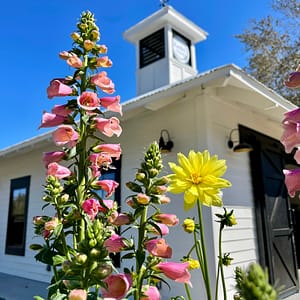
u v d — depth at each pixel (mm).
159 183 1066
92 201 1260
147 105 3898
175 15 7836
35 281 6121
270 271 4258
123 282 874
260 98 3840
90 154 1377
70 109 1382
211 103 3975
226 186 1112
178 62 7762
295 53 11461
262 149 4781
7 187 7855
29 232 6676
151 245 960
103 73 1458
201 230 1093
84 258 807
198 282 3490
